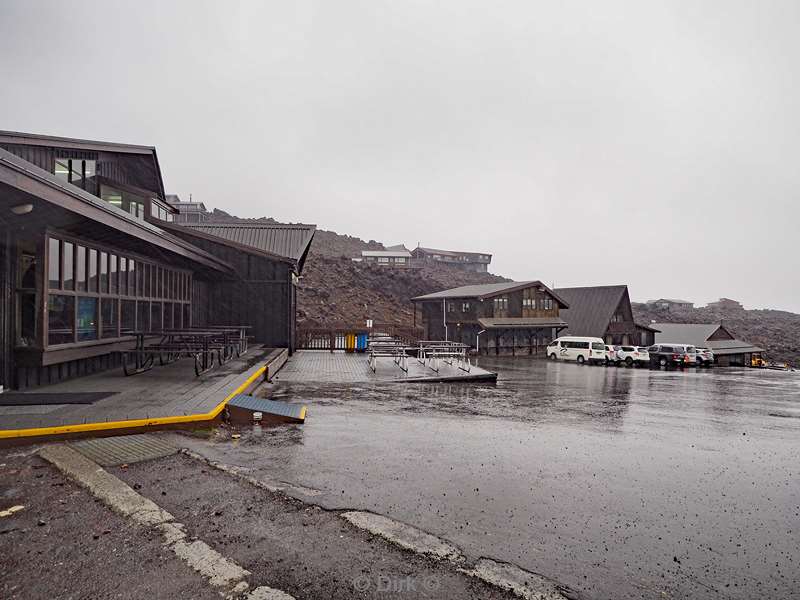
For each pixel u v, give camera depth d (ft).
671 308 380.17
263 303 64.08
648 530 14.35
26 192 20.89
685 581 11.47
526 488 17.57
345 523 13.89
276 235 79.82
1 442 19.26
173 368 40.24
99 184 52.80
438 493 16.67
